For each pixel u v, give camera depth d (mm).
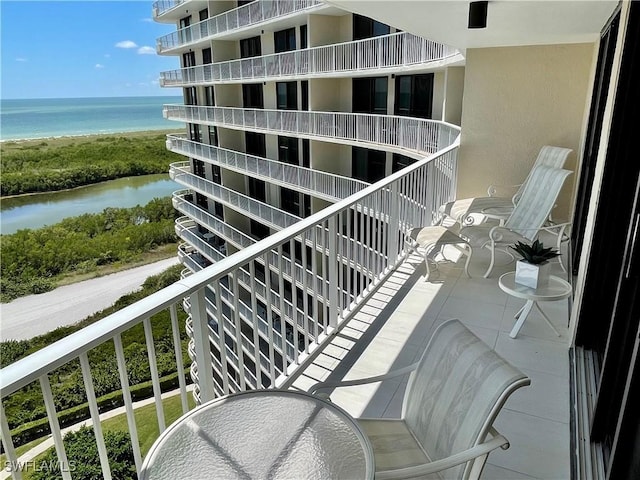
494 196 6156
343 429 1572
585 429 2127
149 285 23828
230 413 1653
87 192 35875
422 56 8500
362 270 3689
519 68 5852
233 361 8945
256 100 15961
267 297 2443
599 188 2541
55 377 9000
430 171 5164
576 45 5543
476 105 6160
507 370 1551
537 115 5902
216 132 17906
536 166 4938
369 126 10117
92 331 1426
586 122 4938
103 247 27078
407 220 4641
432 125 8266
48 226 27797
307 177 12195
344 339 3238
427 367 1902
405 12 3471
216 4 15891
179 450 1473
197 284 1822
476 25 3131
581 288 2816
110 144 39719
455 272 4371
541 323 3379
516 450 2199
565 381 2693
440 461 1431
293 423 1599
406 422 1930
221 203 17188
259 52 15180
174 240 29781
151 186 38344
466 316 3518
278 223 13688
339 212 3078
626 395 1463
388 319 3502
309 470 1388
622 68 2338
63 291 23750
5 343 18328
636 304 1674
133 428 1610
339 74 10633
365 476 1358
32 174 33031
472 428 1534
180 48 18891
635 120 2246
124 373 1541
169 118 22203
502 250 4531
